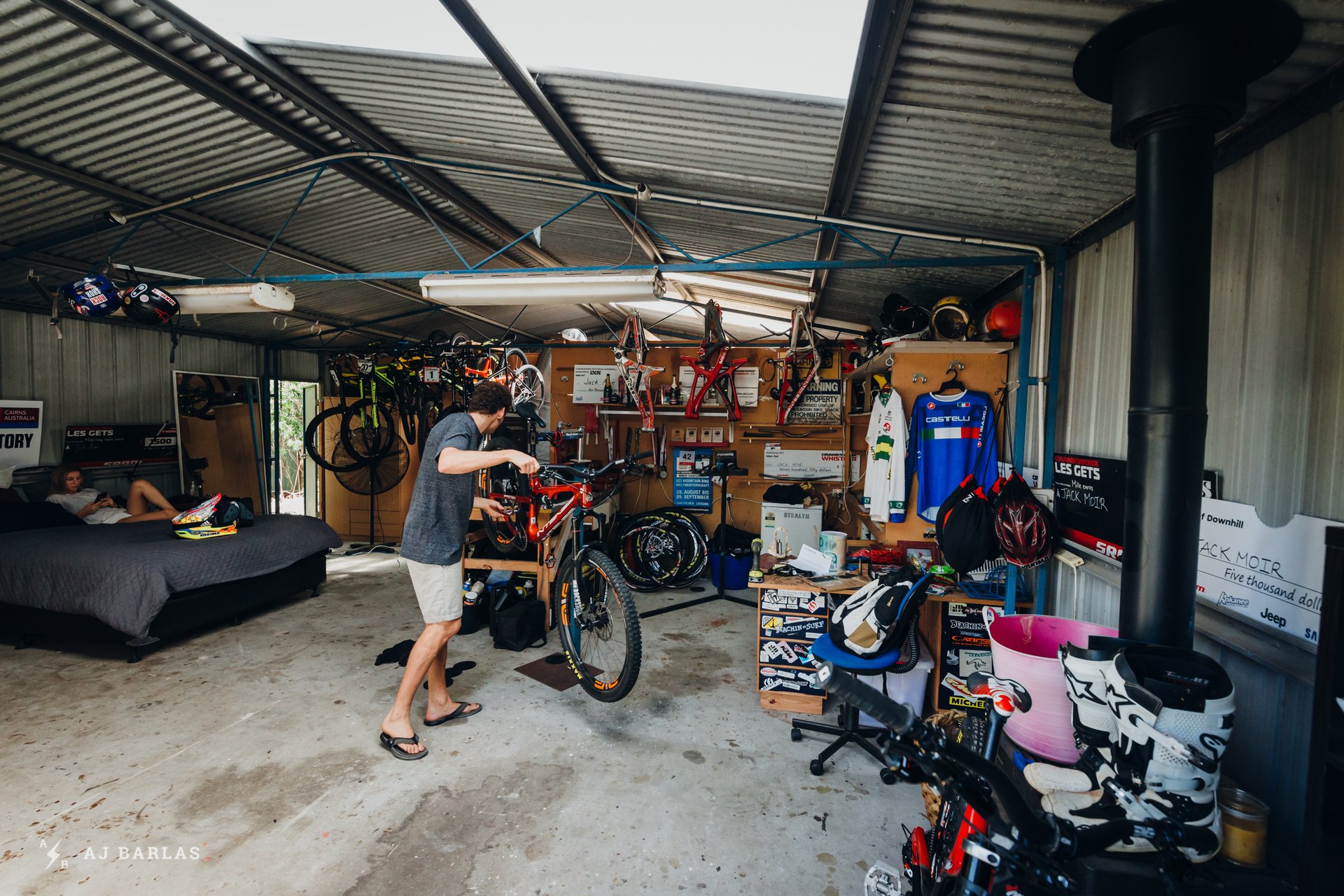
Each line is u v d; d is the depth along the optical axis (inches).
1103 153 83.0
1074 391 110.1
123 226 145.6
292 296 152.7
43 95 99.3
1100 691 55.9
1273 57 56.7
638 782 95.4
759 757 103.1
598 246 186.4
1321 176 61.7
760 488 236.2
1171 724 50.6
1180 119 57.9
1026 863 34.0
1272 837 65.4
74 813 86.3
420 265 205.2
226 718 114.5
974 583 121.8
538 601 157.9
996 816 36.3
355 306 248.4
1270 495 66.8
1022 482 111.1
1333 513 59.2
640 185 125.7
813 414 228.8
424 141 121.1
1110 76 64.2
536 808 88.5
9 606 146.6
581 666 114.7
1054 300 113.5
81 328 204.5
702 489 239.0
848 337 261.3
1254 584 68.6
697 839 82.5
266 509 275.7
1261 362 68.9
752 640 160.9
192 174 127.8
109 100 102.3
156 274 169.0
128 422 219.0
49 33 86.0
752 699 125.2
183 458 235.5
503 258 202.5
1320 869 46.9
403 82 99.4
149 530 170.2
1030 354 119.6
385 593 199.2
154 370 228.8
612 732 111.0
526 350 331.6
